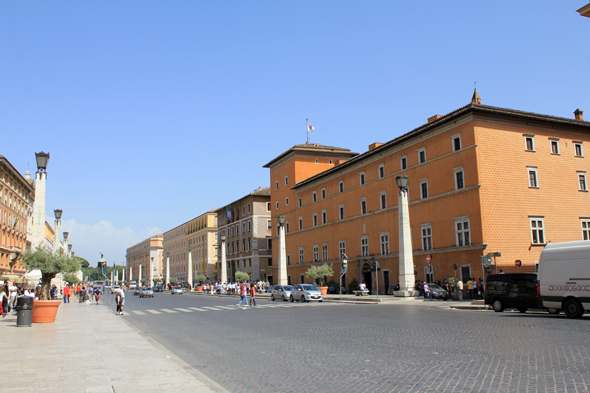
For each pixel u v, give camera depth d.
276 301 46.78
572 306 20.78
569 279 20.95
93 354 12.61
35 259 34.12
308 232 69.44
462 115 41.56
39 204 26.28
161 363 11.16
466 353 11.57
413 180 48.00
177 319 26.67
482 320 20.03
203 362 12.09
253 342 15.62
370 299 39.38
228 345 15.12
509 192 40.72
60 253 35.84
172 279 123.88
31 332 18.56
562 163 43.81
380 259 52.72
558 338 13.54
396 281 49.94
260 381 9.57
